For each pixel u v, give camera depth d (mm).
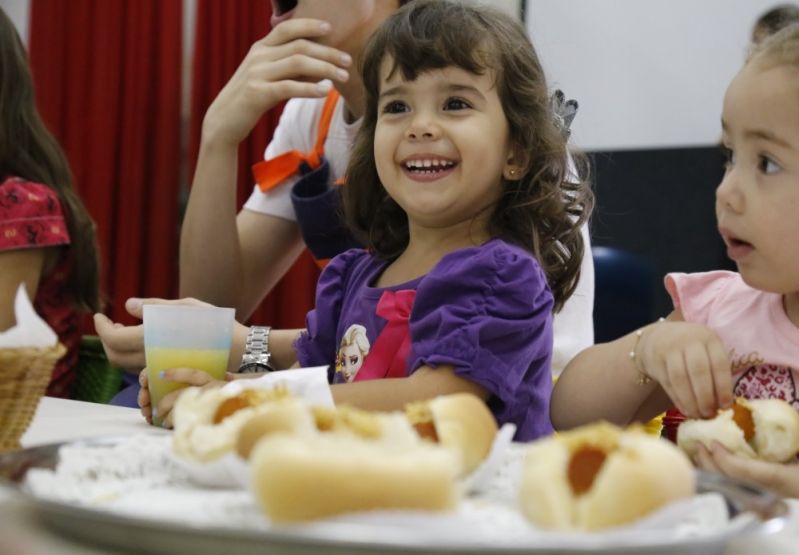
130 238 3326
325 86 1893
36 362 757
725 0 2715
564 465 512
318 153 1956
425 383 1047
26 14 3623
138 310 1352
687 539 449
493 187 1283
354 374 1240
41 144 2197
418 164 1236
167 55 3320
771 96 914
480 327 1053
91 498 582
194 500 587
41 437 906
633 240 2523
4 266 2027
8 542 505
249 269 2027
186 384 1047
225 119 1834
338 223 1828
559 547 423
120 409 1200
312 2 1806
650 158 2504
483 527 504
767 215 938
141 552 483
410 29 1243
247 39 3246
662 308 2467
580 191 1408
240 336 1550
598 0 2900
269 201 2031
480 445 611
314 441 491
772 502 547
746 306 1180
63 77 3393
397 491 463
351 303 1341
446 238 1289
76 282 2145
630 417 1120
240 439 603
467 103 1235
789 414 796
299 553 438
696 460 823
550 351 1160
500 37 1270
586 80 2938
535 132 1303
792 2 2629
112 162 3350
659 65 2824
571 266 1382
